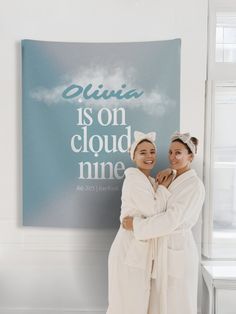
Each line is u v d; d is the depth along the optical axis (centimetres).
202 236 218
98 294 220
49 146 215
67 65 213
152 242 184
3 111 217
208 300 208
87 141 215
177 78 211
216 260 220
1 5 214
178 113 212
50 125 215
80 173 216
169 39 212
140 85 212
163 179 187
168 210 176
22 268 221
